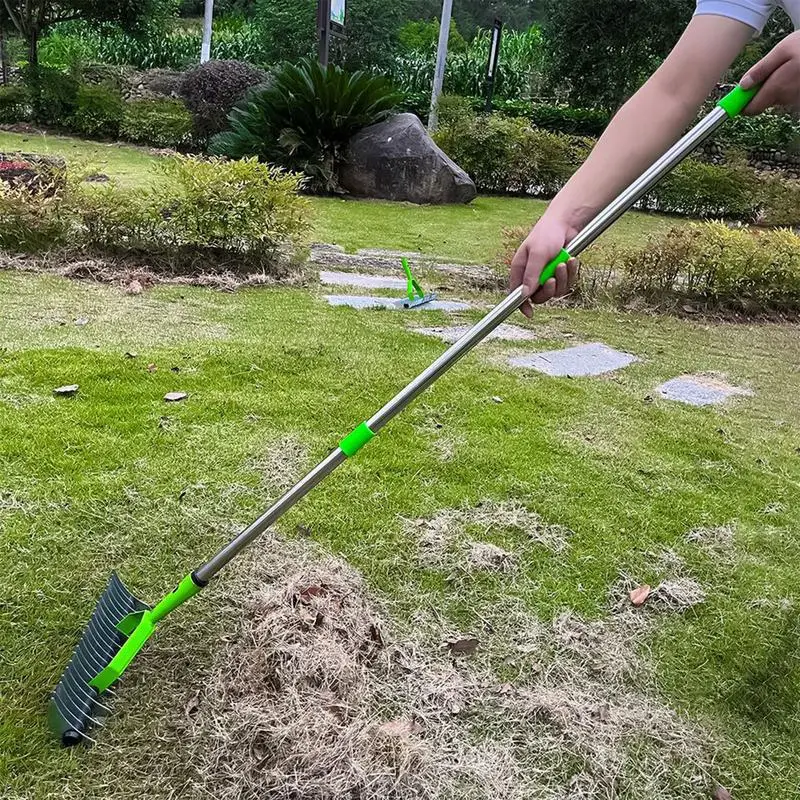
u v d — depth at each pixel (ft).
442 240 25.93
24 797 4.65
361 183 34.55
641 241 29.63
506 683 5.91
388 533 7.73
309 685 5.39
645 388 12.78
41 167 19.20
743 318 18.78
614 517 8.47
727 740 5.64
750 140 47.29
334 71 33.55
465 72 61.62
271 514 5.53
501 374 12.59
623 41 53.72
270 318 14.39
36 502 7.70
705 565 7.78
